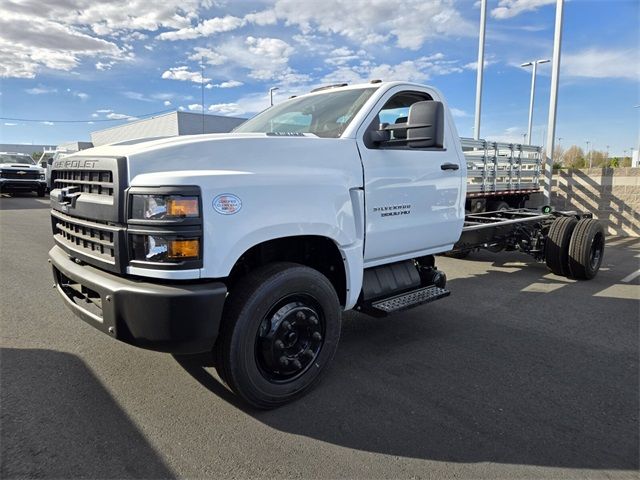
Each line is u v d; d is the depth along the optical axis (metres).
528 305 5.57
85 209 2.96
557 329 4.72
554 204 13.50
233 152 2.95
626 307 5.51
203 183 2.62
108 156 2.83
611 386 3.46
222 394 3.23
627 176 12.29
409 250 4.24
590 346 4.26
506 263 8.27
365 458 2.56
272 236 2.94
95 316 2.88
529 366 3.81
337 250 3.51
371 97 3.89
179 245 2.55
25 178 20.94
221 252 2.67
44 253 8.17
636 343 4.34
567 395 3.32
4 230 10.83
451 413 3.05
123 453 2.56
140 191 2.60
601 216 12.75
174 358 3.78
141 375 3.49
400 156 3.96
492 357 3.98
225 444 2.67
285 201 3.00
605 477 2.43
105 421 2.87
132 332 2.64
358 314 5.15
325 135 3.77
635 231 12.27
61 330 4.38
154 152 2.76
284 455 2.58
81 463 2.46
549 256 6.97
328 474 2.43
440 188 4.43
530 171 11.09
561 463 2.54
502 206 10.20
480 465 2.52
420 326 4.77
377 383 3.46
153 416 2.94
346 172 3.48
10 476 2.33
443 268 7.80
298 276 3.05
